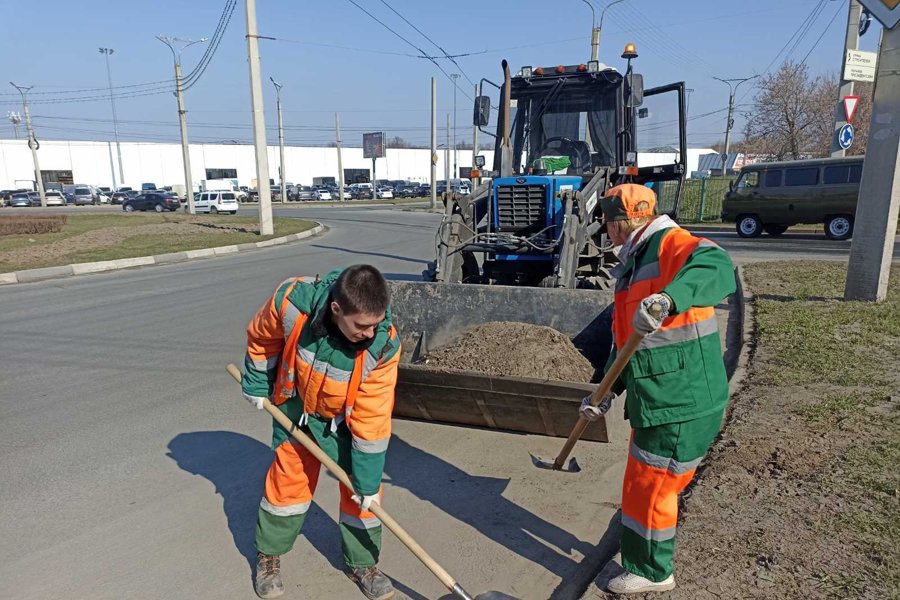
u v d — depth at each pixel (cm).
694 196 2525
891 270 1064
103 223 2520
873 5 720
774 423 434
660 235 259
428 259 1461
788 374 529
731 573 280
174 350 696
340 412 270
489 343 475
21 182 6556
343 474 270
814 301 798
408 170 8650
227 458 438
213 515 365
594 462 427
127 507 372
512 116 813
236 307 920
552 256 675
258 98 1877
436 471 416
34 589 298
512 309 527
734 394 495
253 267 1367
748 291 887
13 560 321
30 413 517
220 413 519
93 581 304
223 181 6312
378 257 1513
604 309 500
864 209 778
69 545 334
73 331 784
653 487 259
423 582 305
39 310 919
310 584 304
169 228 2227
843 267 1101
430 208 3841
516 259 704
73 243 1739
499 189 709
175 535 344
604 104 774
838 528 308
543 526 351
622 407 507
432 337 550
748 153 4475
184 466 425
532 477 407
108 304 955
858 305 761
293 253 1634
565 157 780
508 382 413
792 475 362
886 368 534
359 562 293
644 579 272
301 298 260
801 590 267
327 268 1333
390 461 430
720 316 821
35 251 1552
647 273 258
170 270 1334
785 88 3716
